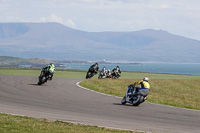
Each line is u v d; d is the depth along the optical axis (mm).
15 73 120188
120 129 25109
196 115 36719
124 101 43406
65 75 124562
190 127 28594
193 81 92625
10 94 47375
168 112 37719
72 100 44094
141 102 41625
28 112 31219
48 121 26266
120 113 34594
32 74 115062
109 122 28438
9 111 31094
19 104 36938
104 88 66500
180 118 33656
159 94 62625
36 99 42969
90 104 40812
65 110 34281
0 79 79125
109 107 39000
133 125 27641
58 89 59719
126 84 75875
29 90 54938
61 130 22359
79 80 88062
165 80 93188
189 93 67500
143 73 151500
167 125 28797
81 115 31500
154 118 32531
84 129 23578
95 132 22594
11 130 20859
